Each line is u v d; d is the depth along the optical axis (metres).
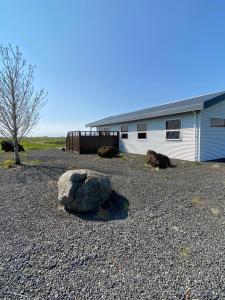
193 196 5.70
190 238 3.72
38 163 10.95
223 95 11.47
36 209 4.95
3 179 7.45
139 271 2.88
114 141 19.81
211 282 2.67
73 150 19.56
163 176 7.95
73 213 4.78
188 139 12.36
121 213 4.80
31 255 3.23
